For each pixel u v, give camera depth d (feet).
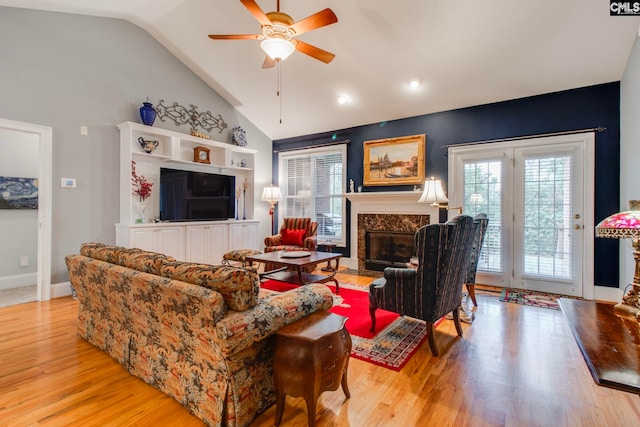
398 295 8.30
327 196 20.20
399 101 15.84
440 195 11.26
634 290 4.78
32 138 14.75
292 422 5.41
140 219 14.66
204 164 17.11
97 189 13.46
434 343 7.75
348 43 12.91
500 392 6.24
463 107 15.35
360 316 10.46
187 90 16.90
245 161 20.25
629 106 10.82
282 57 9.49
